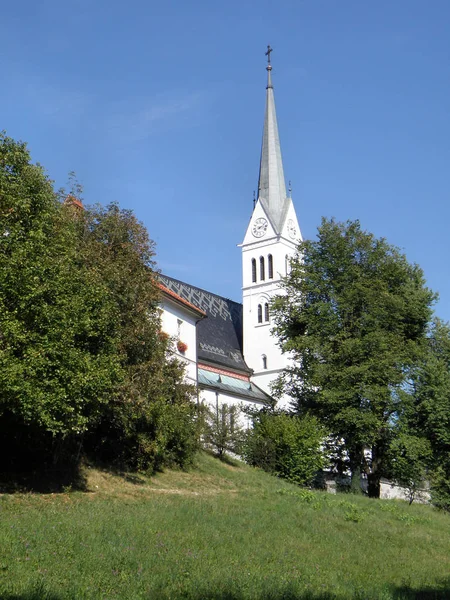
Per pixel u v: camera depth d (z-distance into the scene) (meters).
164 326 54.50
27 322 25.36
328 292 54.88
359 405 51.41
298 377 57.44
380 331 51.84
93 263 33.34
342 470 55.75
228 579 17.28
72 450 33.81
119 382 30.28
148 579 16.42
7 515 22.08
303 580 18.62
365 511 36.81
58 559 17.02
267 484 43.56
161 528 22.73
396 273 55.28
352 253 55.88
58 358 25.83
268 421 52.94
